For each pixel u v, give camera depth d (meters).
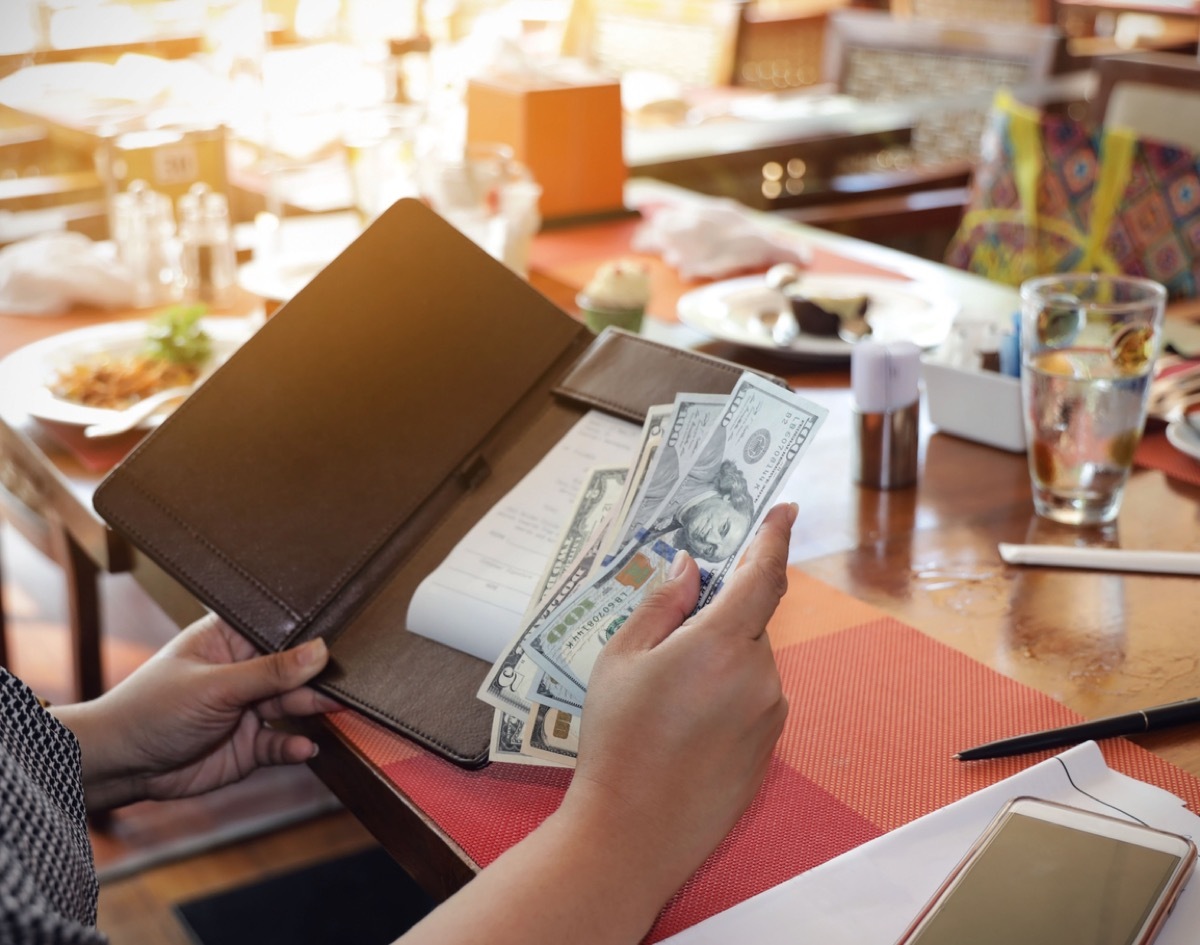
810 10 3.87
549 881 0.52
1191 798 0.66
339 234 2.02
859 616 0.87
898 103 2.96
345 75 2.45
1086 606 0.88
